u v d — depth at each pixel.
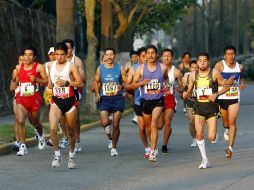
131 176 25.25
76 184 23.61
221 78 27.31
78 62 31.44
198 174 25.38
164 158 30.47
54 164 27.80
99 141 38.31
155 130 29.12
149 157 29.39
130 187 22.83
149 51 29.09
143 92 29.31
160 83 29.20
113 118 31.41
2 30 56.50
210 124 27.42
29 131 38.34
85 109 56.59
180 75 32.59
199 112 27.36
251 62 120.81
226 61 30.34
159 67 29.23
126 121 52.41
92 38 52.31
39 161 29.73
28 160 30.09
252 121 49.25
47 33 72.62
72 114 27.39
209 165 27.70
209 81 27.30
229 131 29.88
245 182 23.23
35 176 25.47
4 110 53.81
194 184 23.06
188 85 27.84
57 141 27.70
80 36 92.69
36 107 32.25
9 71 56.53
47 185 23.45
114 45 73.44
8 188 22.94
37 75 31.92
